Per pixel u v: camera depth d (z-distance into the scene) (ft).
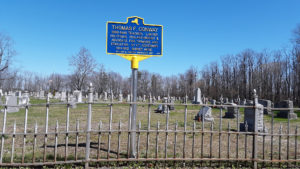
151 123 43.57
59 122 43.47
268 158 22.50
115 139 29.25
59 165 18.20
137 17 21.57
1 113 54.95
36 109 67.92
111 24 21.06
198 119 49.55
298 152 25.09
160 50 21.71
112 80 223.92
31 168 17.56
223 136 32.91
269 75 170.09
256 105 19.44
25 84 261.03
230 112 59.26
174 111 73.72
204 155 22.65
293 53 148.97
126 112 66.23
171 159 18.47
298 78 140.46
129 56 21.16
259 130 36.63
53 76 266.98
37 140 28.40
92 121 45.98
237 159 19.06
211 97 208.13
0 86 191.01
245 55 193.47
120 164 18.92
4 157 20.45
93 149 23.95
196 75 241.55
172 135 32.71
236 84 200.95
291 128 41.63
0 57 152.35
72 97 88.53
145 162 19.15
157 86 259.60
